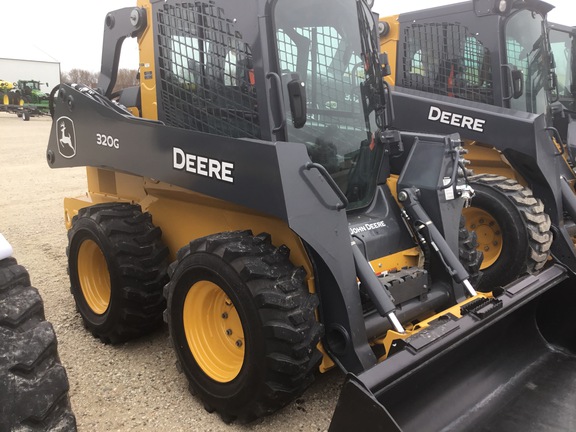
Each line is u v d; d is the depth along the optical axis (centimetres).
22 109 2734
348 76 319
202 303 289
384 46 561
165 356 350
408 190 331
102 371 330
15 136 1900
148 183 354
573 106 742
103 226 340
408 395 238
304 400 298
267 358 247
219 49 294
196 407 293
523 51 508
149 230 350
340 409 209
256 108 280
